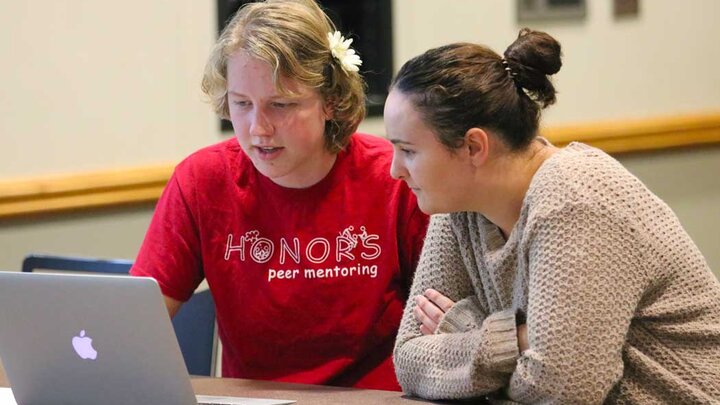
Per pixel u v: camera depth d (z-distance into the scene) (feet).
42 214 15.80
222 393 9.34
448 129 7.95
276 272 10.13
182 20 16.81
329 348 10.24
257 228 10.22
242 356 10.45
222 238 10.26
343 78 9.69
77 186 15.94
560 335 7.65
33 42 15.55
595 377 7.64
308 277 10.07
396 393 9.06
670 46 21.66
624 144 20.90
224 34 9.53
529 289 7.98
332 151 9.94
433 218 9.12
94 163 16.26
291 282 10.10
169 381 8.01
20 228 15.69
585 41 20.61
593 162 8.07
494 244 8.52
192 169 10.35
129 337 7.93
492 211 8.36
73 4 15.81
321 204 10.10
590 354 7.63
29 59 15.55
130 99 16.48
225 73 9.55
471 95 7.91
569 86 20.49
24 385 8.73
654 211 8.04
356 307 10.11
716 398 7.91
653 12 21.35
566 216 7.80
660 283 7.99
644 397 8.05
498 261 8.39
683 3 21.72
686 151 21.99
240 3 17.28
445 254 8.95
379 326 10.19
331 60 9.59
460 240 8.82
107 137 16.34
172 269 10.30
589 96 20.76
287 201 10.10
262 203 10.18
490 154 8.09
